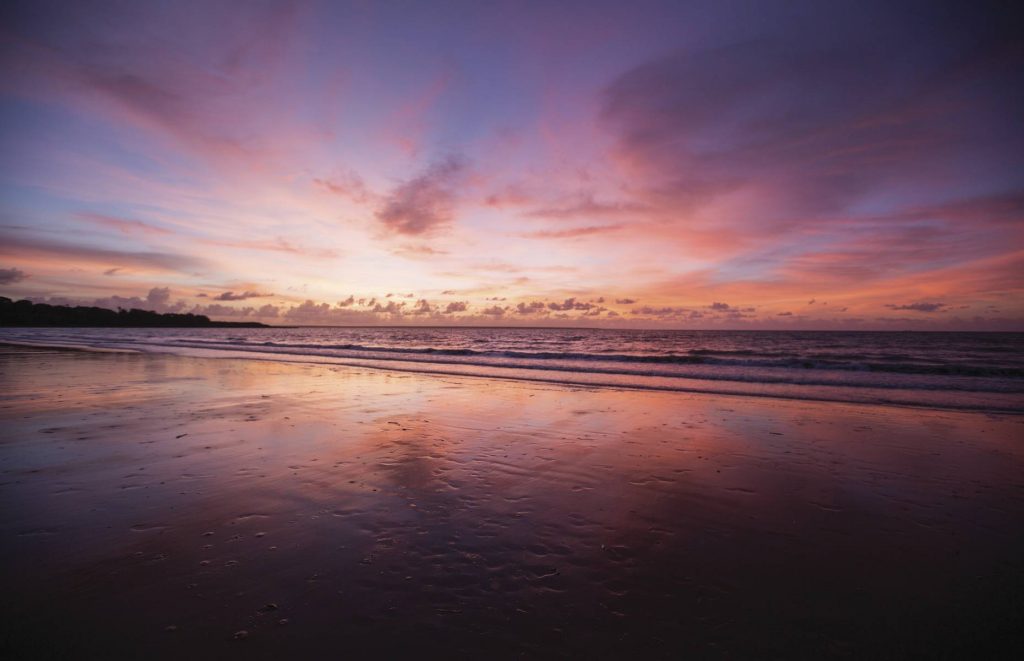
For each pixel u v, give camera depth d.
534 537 3.47
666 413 8.47
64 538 3.31
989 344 40.47
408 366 18.62
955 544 3.44
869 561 3.17
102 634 2.27
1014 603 2.66
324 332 98.75
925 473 5.11
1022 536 3.57
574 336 71.00
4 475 4.69
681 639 2.32
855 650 2.25
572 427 7.29
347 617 2.45
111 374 13.74
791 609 2.60
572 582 2.85
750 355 26.89
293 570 2.92
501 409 8.77
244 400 9.47
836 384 12.76
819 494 4.46
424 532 3.52
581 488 4.57
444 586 2.77
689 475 4.99
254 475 4.79
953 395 10.78
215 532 3.45
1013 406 9.26
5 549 3.14
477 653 2.19
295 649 2.19
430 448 5.97
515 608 2.56
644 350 32.84
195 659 2.11
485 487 4.56
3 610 2.46
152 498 4.11
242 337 58.47
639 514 3.95
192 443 6.03
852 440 6.52
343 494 4.29
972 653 2.23
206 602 2.55
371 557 3.11
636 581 2.87
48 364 16.67
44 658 2.10
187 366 16.83
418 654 2.18
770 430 7.15
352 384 12.46
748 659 2.18
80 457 5.34
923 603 2.67
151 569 2.90
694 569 3.03
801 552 3.30
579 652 2.21
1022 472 5.14
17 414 7.79
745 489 4.59
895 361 22.02
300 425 7.18
